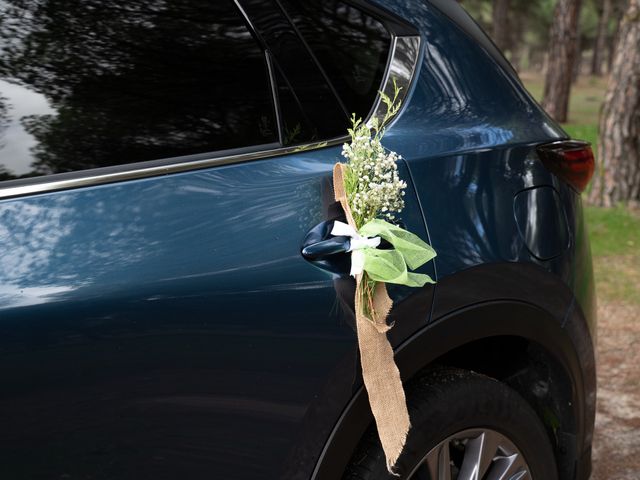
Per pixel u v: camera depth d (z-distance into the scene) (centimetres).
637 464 289
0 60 135
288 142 159
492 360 203
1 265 122
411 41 187
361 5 182
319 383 148
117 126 141
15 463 121
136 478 131
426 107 180
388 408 149
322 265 149
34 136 134
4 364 119
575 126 1562
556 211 193
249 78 158
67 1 144
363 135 155
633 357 389
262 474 144
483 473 181
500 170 182
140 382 129
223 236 140
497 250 176
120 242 132
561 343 197
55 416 123
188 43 153
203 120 150
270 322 142
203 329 135
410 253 152
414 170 167
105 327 127
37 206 129
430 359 168
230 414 139
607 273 530
